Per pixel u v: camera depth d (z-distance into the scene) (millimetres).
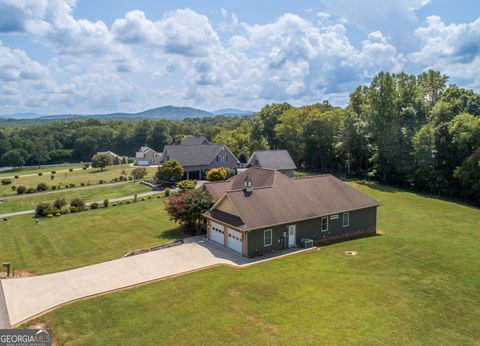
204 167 65375
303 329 15117
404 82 59469
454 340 14570
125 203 45344
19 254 26906
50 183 65375
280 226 25859
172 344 14195
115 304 17734
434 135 51344
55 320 16344
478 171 43500
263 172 32250
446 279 20672
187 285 19750
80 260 25062
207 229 29375
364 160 65250
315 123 71750
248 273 21344
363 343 14156
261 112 94188
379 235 30266
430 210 40250
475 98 53906
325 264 22875
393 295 18469
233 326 15406
